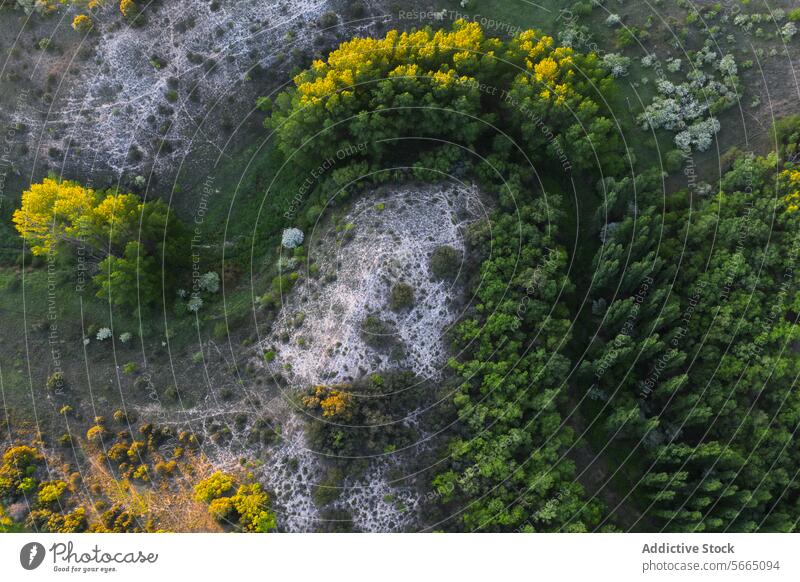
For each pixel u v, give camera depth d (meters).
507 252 58.19
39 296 64.19
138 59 67.31
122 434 57.81
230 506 52.84
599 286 58.78
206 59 68.06
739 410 55.69
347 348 58.28
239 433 57.53
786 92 67.38
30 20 67.56
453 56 60.38
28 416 58.72
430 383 56.72
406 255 59.56
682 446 54.69
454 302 58.62
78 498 54.59
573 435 57.44
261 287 64.56
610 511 55.44
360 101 60.56
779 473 53.06
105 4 67.12
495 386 53.94
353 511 54.19
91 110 67.62
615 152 65.44
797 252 59.06
